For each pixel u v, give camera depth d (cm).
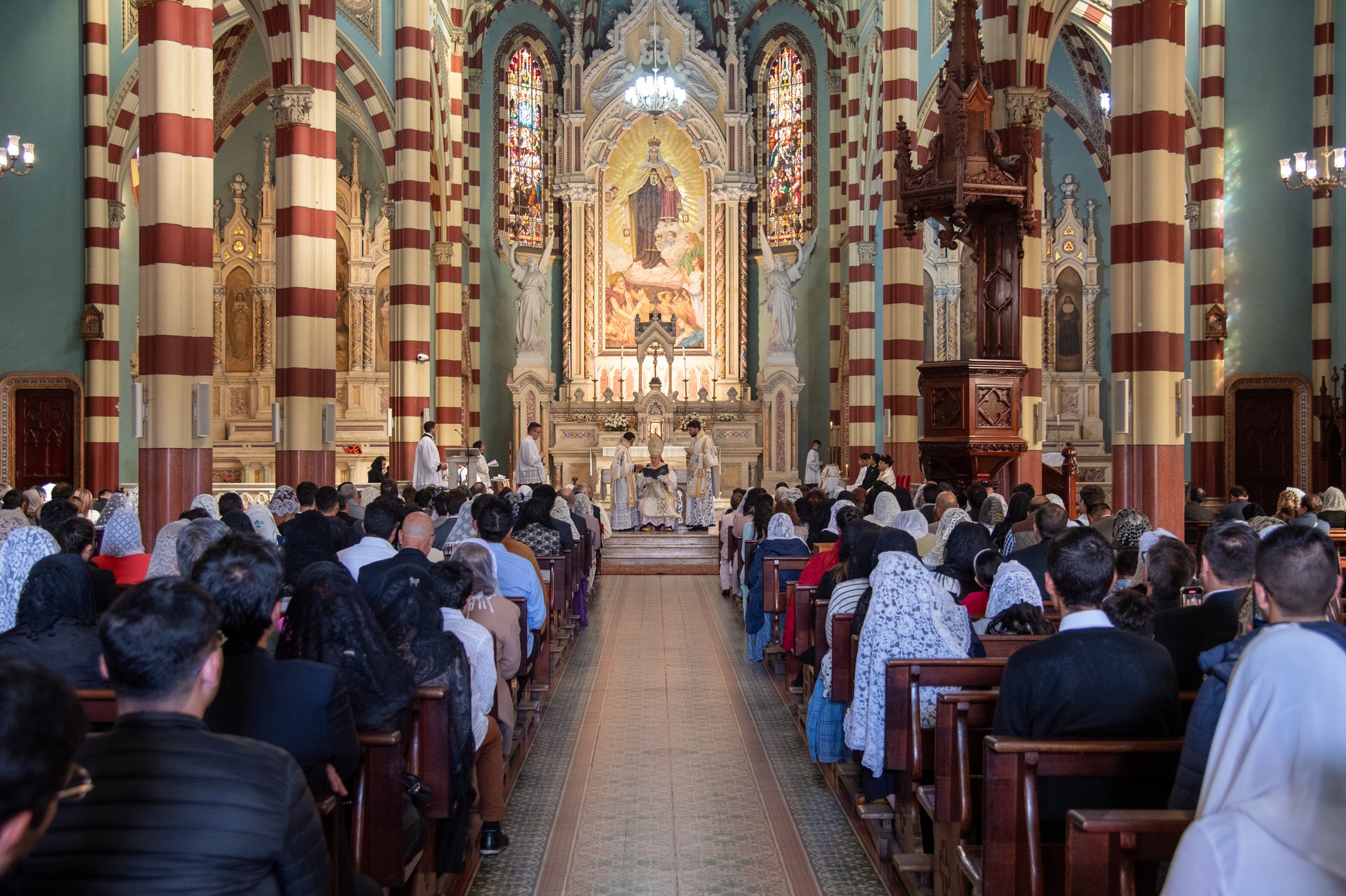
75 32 2114
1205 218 2128
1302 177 1667
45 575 479
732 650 1238
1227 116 2153
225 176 2945
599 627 1405
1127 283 1211
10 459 2088
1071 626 430
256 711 347
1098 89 2700
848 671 691
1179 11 1195
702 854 621
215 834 242
